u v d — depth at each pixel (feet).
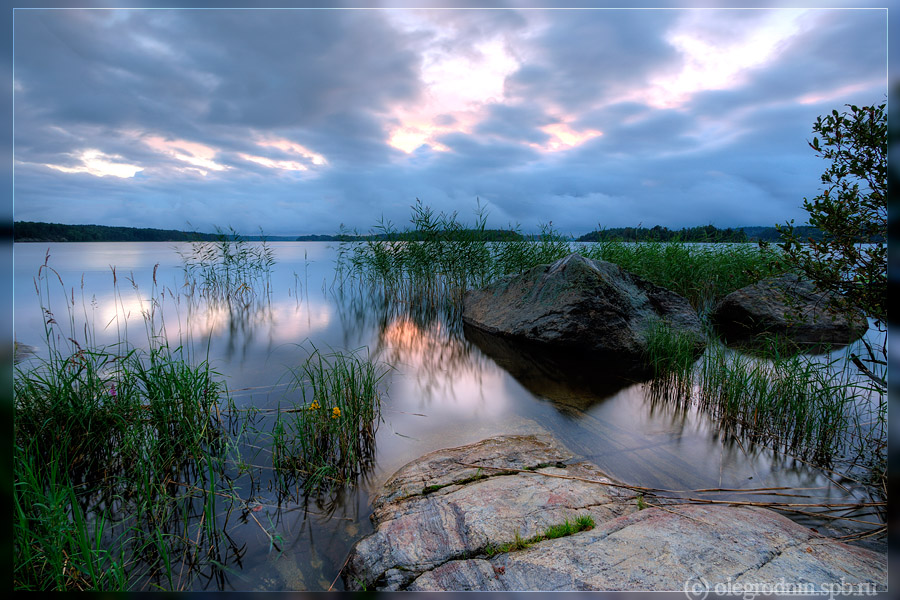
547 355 25.71
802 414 14.82
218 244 44.88
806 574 7.45
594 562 7.94
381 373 22.36
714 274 39.40
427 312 39.11
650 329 25.46
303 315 37.29
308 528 10.46
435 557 8.80
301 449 13.79
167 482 11.87
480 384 20.88
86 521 10.48
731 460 13.46
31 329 29.55
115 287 47.65
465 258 39.34
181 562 9.29
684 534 8.71
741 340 27.86
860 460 13.34
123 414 13.60
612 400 18.76
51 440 12.79
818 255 13.23
